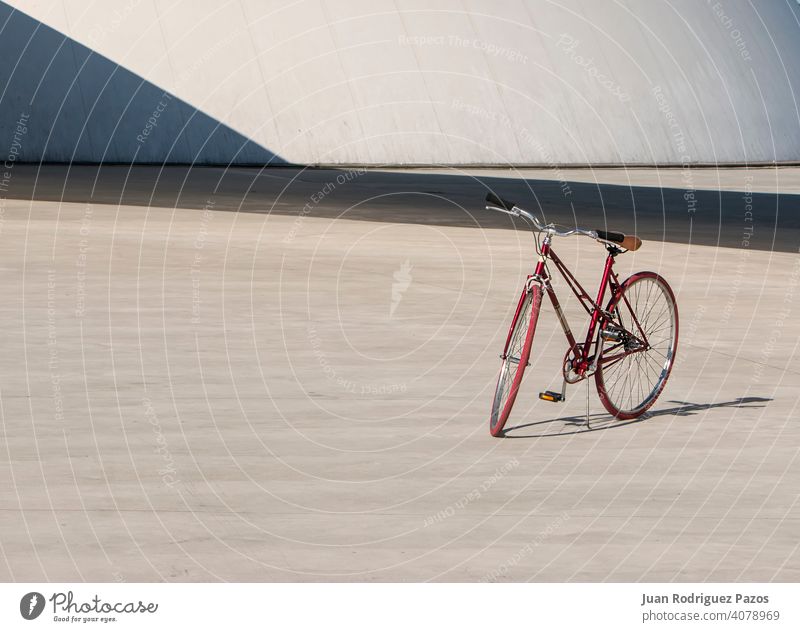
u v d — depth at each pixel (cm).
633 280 2103
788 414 2142
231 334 2750
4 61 10519
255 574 1341
